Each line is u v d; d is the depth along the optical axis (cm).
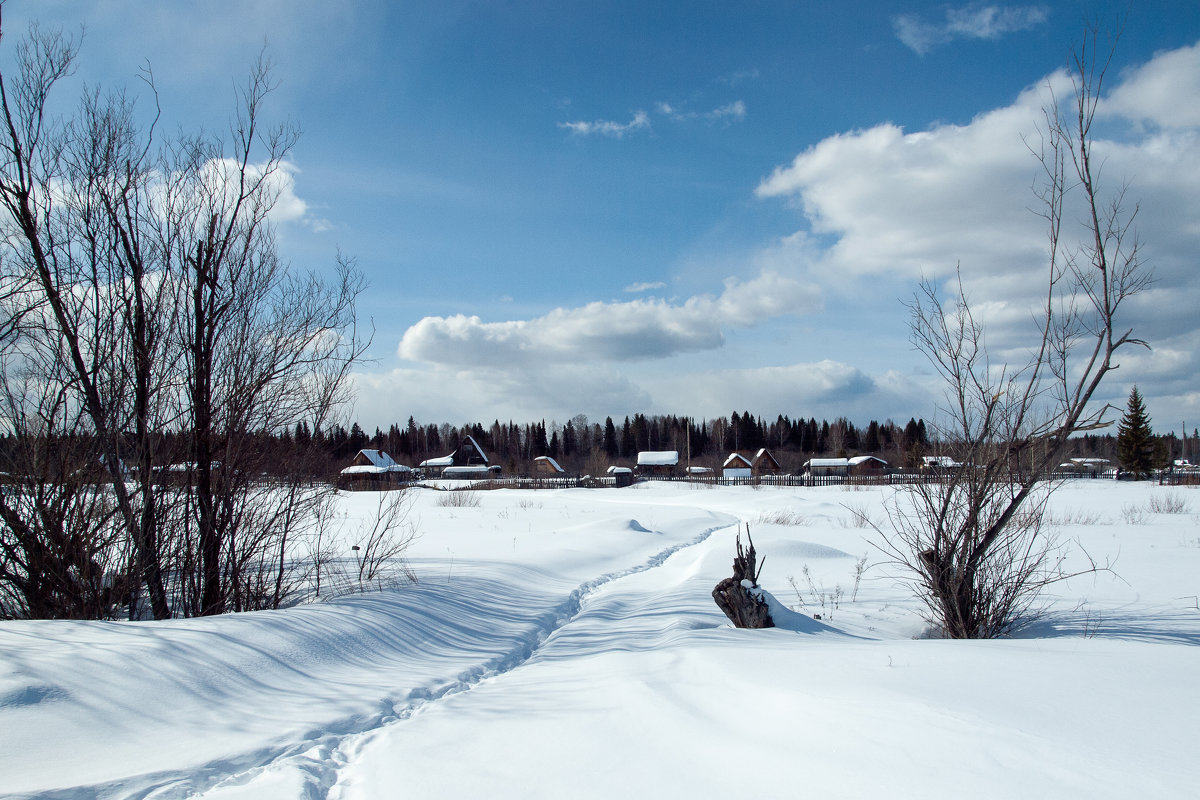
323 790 336
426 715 452
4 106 665
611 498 4344
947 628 738
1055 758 258
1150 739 268
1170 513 2320
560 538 1758
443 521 2400
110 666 452
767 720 346
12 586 672
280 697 476
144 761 355
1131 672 368
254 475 793
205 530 743
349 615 678
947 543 743
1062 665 389
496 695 489
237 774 352
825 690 370
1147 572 1089
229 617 604
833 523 2312
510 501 3878
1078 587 973
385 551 1097
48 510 673
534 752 353
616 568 1352
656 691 418
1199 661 395
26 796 303
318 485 845
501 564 1189
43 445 675
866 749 291
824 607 871
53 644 475
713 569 1200
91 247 708
